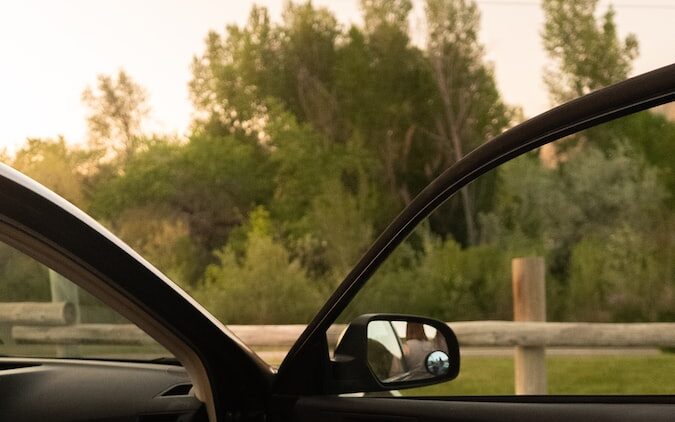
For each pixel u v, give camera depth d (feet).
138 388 5.02
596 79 93.50
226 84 91.25
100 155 87.92
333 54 91.61
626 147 60.44
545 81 94.02
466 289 48.98
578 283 43.39
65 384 5.17
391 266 43.96
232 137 87.56
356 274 4.53
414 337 4.82
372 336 4.87
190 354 4.48
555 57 93.91
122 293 4.19
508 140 4.13
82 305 7.25
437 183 4.32
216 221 82.89
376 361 4.83
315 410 4.54
